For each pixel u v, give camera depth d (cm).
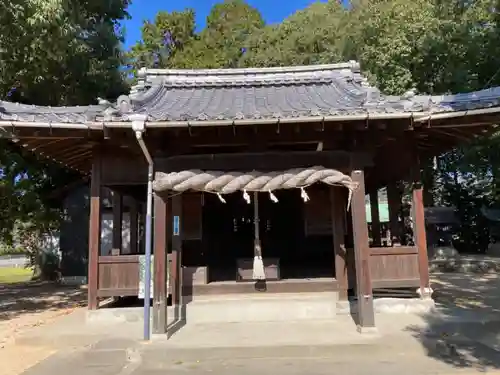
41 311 960
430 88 1616
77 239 1609
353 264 829
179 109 760
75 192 1620
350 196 650
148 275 635
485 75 1448
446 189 2352
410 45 1535
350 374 484
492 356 534
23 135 673
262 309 757
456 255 1988
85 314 809
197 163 659
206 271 812
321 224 933
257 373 498
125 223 1595
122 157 787
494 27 1285
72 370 530
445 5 1480
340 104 740
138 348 576
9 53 902
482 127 718
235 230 1098
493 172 1728
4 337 702
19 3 816
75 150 821
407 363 516
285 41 2383
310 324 696
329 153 663
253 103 809
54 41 927
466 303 866
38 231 1662
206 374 500
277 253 1090
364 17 1833
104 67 1310
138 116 588
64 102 1249
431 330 633
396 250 768
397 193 1034
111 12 1398
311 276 891
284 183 631
